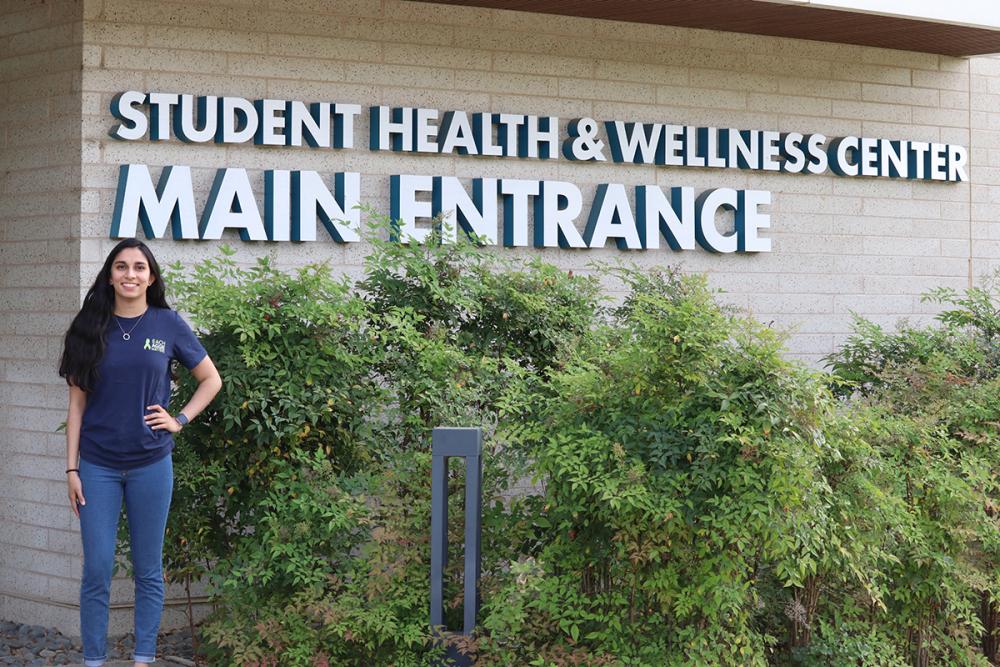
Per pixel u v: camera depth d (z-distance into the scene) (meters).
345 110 8.74
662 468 5.90
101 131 8.09
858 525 6.38
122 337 5.93
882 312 10.88
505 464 6.45
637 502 5.72
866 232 10.80
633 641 6.04
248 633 6.44
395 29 8.95
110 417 5.91
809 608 6.54
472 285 7.75
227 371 6.61
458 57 9.16
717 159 10.09
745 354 5.97
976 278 11.33
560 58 9.53
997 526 6.87
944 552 6.84
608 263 9.68
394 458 6.82
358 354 6.92
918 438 6.85
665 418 6.00
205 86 8.38
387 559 6.27
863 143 10.73
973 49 10.91
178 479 6.60
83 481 5.93
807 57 10.52
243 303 6.71
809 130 10.55
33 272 8.34
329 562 6.57
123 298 5.96
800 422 5.89
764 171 10.36
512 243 9.31
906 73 11.00
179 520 6.75
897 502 6.38
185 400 6.74
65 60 8.15
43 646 7.93
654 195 9.82
